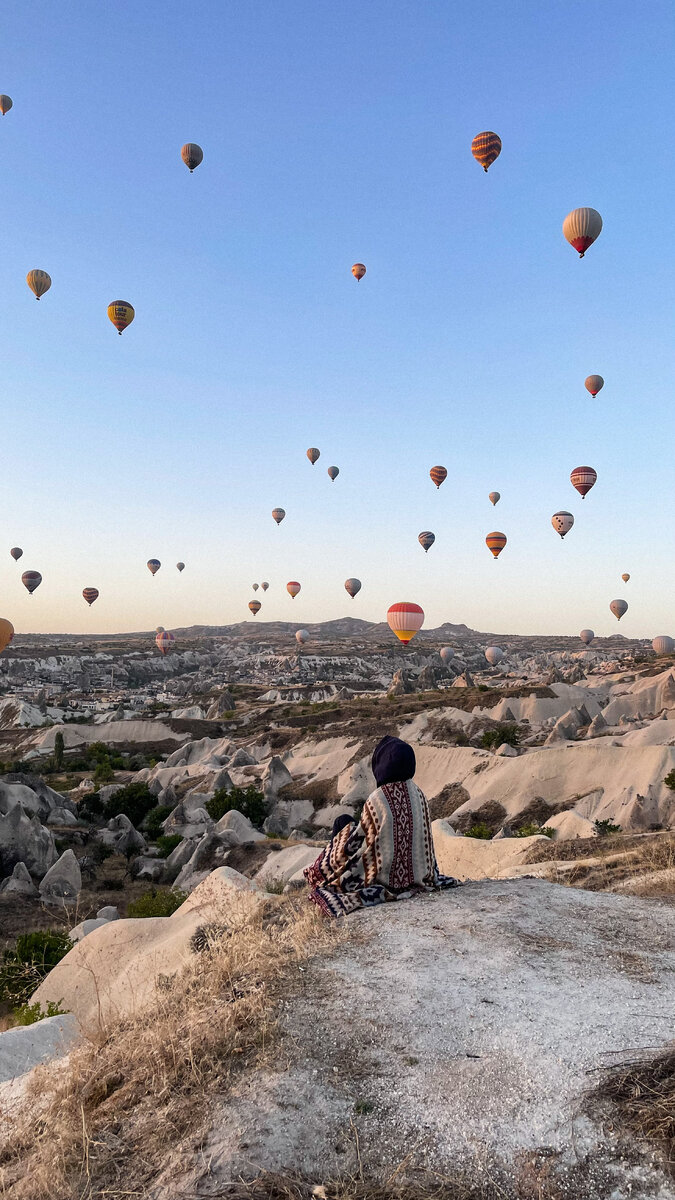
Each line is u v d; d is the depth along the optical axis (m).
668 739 74.50
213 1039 3.92
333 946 5.16
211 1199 2.80
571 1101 3.20
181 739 125.75
